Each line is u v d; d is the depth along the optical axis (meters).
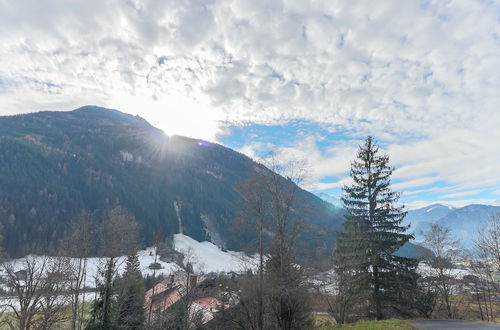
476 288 30.56
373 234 21.80
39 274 18.88
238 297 18.69
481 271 28.69
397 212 22.19
